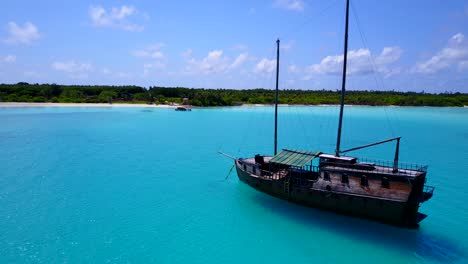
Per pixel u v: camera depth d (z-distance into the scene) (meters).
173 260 23.34
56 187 38.81
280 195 33.78
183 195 36.97
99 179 42.50
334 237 26.75
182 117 129.50
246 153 61.31
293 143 72.19
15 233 26.78
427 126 108.69
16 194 36.03
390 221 26.78
